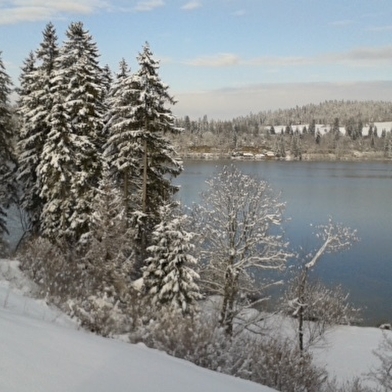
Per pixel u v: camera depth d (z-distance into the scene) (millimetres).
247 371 10609
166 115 24594
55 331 6539
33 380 4059
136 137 24516
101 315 11586
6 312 7090
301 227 47531
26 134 29484
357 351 23141
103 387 4438
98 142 28188
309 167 144625
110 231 21531
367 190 82125
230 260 21781
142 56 24031
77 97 25875
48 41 28141
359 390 15656
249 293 23594
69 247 24812
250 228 22516
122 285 18406
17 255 18234
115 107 25828
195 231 22672
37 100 28094
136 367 5598
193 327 11930
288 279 28078
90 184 26562
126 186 25562
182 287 17469
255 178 23391
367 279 33969
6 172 30953
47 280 13734
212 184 23078
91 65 26422
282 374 11547
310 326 23875
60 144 24875
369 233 47188
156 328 11719
